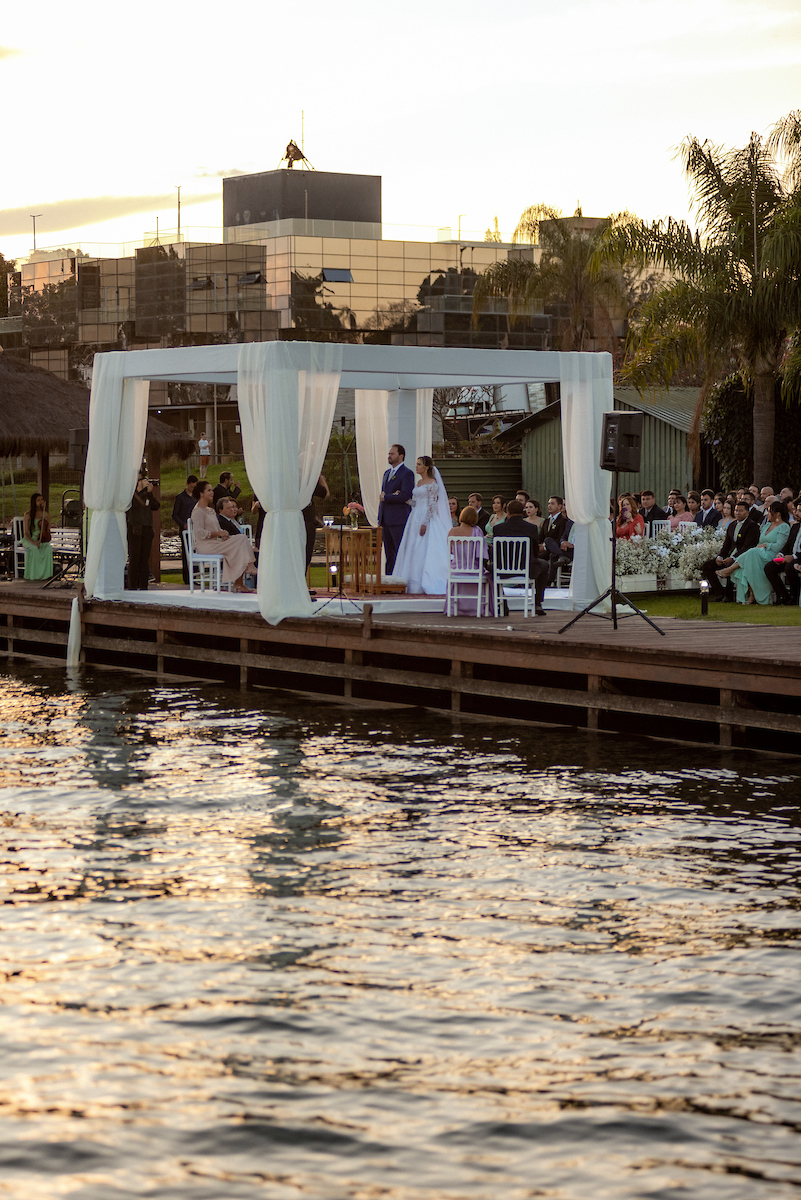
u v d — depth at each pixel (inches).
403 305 3432.6
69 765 569.0
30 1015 306.8
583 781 535.8
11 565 1144.8
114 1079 274.7
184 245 3410.4
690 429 1370.6
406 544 844.6
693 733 618.5
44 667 890.7
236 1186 234.4
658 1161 243.0
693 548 956.0
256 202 3565.5
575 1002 314.3
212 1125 255.6
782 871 415.2
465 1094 268.4
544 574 772.0
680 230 1275.8
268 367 738.2
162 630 831.7
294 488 750.5
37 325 3796.8
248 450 751.7
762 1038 294.7
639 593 946.1
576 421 792.9
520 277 2272.4
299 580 757.3
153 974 332.2
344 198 3585.1
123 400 868.0
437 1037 294.8
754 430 1248.2
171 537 1742.1
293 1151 246.1
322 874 415.5
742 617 780.6
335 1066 280.7
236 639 813.9
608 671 620.7
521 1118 258.5
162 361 813.9
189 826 472.1
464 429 2349.9
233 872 418.0
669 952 346.9
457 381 888.3
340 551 797.2
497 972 333.1
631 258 1278.3
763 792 514.3
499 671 685.3
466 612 764.6
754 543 890.1
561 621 738.8
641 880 407.5
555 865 423.5
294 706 719.1
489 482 1657.2
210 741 619.5
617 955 344.8
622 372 1279.5
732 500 999.0
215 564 855.7
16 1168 239.8
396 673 709.3
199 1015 306.8
